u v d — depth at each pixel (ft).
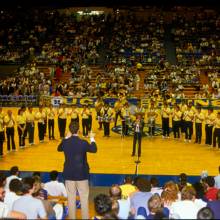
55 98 83.05
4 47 118.42
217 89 91.50
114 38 120.98
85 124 63.87
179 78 97.96
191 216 21.80
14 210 20.30
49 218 22.53
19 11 136.15
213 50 114.62
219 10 133.39
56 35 124.57
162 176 46.62
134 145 54.65
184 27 126.41
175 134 63.82
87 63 109.40
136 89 95.30
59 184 30.53
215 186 32.73
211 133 59.67
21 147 58.54
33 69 102.53
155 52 114.01
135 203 24.02
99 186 43.42
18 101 85.25
